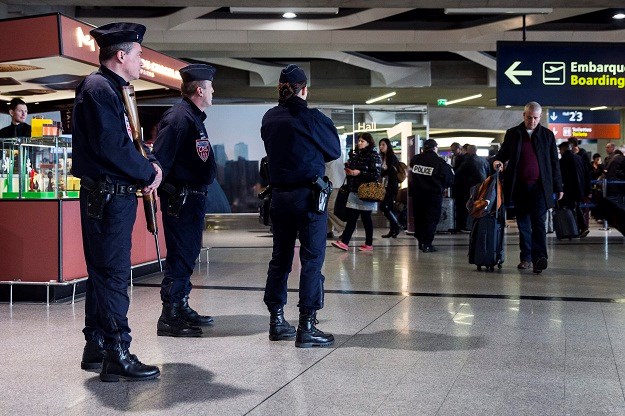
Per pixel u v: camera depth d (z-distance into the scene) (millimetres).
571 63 11570
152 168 3717
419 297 6266
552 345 4438
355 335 4734
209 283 7152
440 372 3816
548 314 5453
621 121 29250
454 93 25906
